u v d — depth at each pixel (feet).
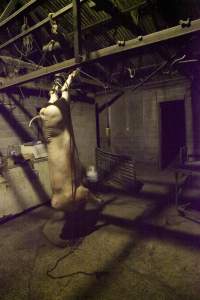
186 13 17.43
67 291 9.28
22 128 23.94
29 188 17.78
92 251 12.10
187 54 15.08
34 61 24.26
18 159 17.99
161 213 16.61
